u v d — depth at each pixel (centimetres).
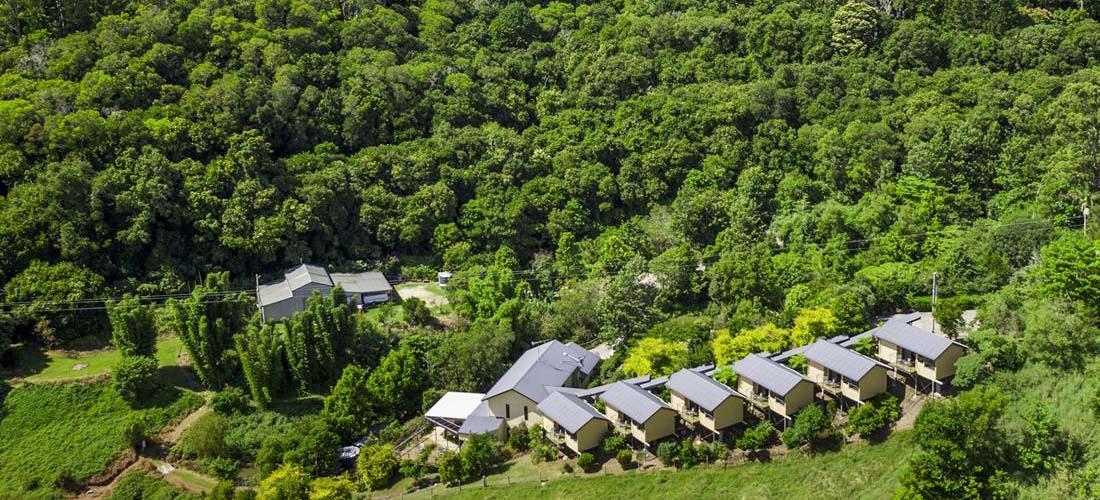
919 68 14475
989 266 10112
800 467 7438
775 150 13200
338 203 12100
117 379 9231
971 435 6656
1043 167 11769
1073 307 7981
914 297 10219
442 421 8994
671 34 15638
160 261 10962
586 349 10369
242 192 11481
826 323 8919
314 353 9700
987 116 12700
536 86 15375
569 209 12675
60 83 12269
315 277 10938
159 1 14338
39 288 10025
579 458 7850
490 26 16488
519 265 12156
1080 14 15075
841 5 16038
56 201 10569
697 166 13338
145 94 12575
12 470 8588
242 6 14750
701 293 10956
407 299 10844
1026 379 7556
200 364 9538
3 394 9344
